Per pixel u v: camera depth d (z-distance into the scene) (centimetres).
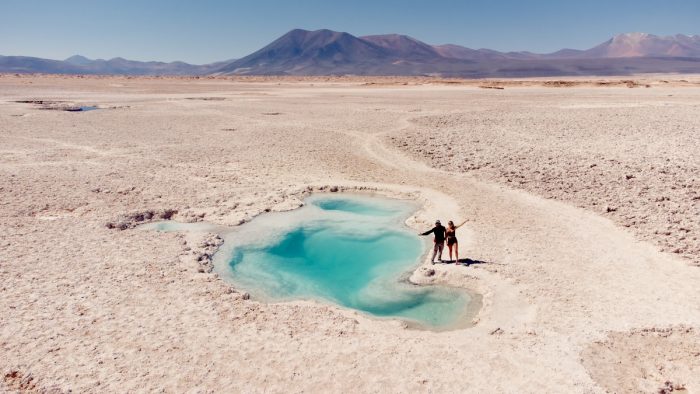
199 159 2555
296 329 985
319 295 1184
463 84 9531
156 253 1355
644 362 870
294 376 829
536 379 823
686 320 995
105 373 823
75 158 2502
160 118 4125
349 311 1082
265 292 1187
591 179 2058
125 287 1139
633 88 7112
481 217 1658
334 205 1897
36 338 919
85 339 921
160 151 2733
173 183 2078
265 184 2103
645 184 1942
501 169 2298
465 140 3019
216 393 782
